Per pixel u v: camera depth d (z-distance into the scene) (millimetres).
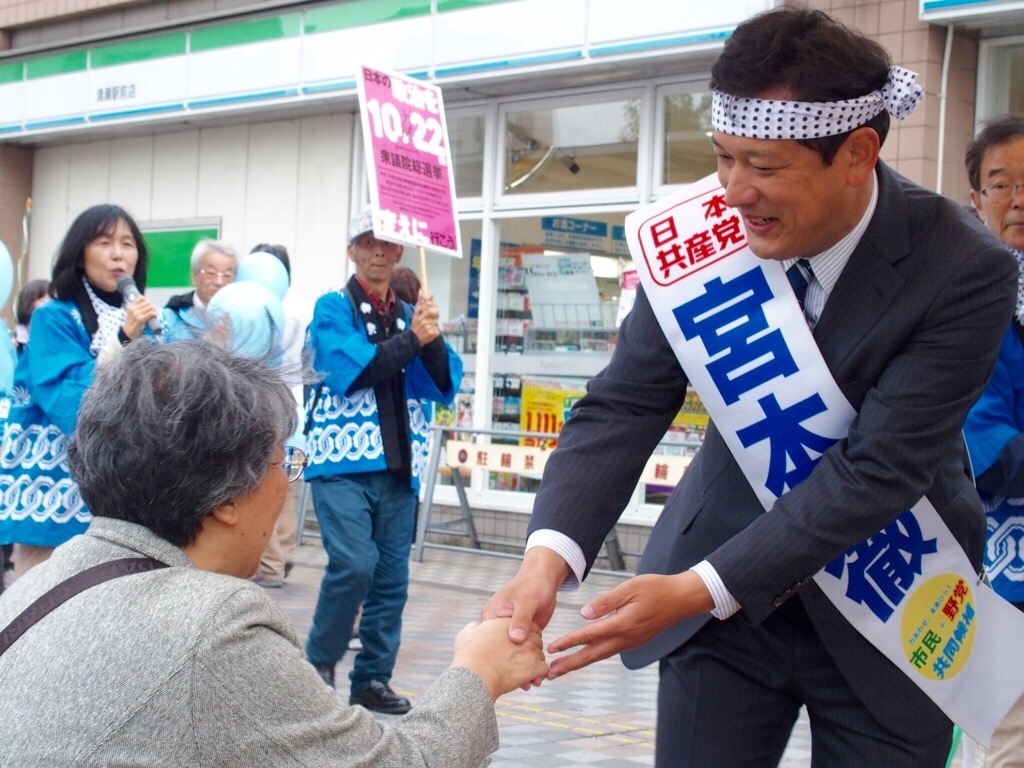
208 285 6285
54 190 13172
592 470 2367
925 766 2281
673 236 2262
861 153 2070
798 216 2068
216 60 11125
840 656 2246
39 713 1607
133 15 11906
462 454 9773
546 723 5086
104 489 1777
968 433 3090
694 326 2248
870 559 2211
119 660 1623
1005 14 7219
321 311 5055
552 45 9078
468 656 2008
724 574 2113
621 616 2098
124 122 11891
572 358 9633
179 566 1773
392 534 5051
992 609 2297
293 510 8312
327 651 4914
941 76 7531
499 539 10039
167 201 12133
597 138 9516
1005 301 2148
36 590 1734
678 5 8445
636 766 4434
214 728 1612
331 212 10922
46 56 12500
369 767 1723
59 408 3918
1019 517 3131
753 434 2234
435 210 5391
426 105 5449
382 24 10023
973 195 3326
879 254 2146
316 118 11016
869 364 2160
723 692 2344
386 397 4996
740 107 2023
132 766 1581
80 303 4098
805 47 1986
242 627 1667
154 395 1765
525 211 9867
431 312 5094
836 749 2332
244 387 1812
